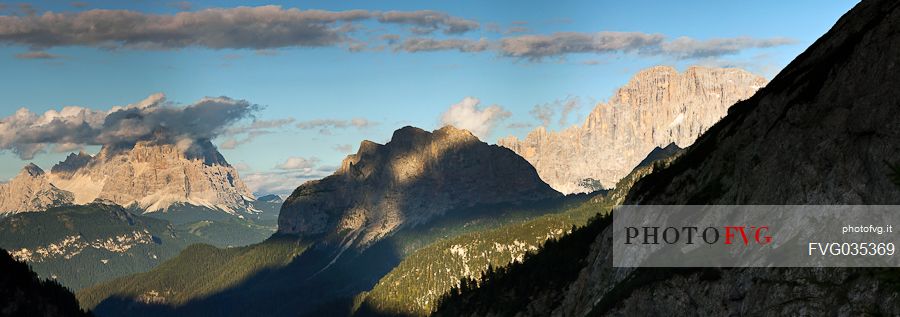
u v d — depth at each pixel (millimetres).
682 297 197250
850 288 158500
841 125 180625
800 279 168375
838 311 157375
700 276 195500
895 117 169125
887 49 179375
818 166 180750
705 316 189125
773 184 191875
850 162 173375
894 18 183250
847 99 183250
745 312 176625
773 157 195625
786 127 195500
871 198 167500
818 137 184125
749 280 181000
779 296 169500
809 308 162125
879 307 152500
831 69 193750
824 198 175375
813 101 192125
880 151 168125
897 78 173625
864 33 195625
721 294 187000
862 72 183250
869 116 174500
